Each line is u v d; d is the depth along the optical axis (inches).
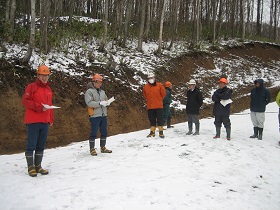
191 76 730.2
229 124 334.6
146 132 388.8
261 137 354.9
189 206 163.9
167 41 866.1
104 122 272.2
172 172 218.2
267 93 350.9
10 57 415.8
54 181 194.4
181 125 441.1
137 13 959.6
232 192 193.6
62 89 426.3
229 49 992.9
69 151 296.7
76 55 529.0
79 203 159.3
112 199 164.9
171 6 901.8
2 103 356.8
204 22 1258.0
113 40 657.6
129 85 531.5
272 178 234.2
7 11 483.2
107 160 249.8
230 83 788.0
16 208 154.6
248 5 1284.4
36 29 576.1
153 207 158.6
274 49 1157.1
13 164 250.8
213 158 262.1
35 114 204.8
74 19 692.1
